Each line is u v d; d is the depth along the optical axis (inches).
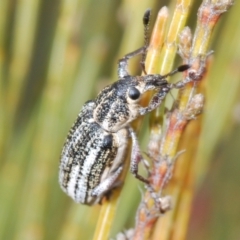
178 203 3.2
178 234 3.2
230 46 3.4
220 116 3.4
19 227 3.5
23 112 3.7
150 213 3.1
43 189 3.5
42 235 3.5
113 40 3.6
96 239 3.2
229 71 3.4
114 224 3.5
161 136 3.1
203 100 3.0
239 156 4.0
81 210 3.5
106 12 3.5
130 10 3.4
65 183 3.4
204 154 3.4
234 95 3.4
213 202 3.9
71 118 3.5
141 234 3.1
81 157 3.3
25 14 3.4
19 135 3.6
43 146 3.4
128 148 3.3
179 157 3.1
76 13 3.4
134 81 3.3
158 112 3.1
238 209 3.9
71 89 3.5
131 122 3.3
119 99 3.3
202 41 3.0
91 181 3.3
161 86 3.1
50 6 3.7
